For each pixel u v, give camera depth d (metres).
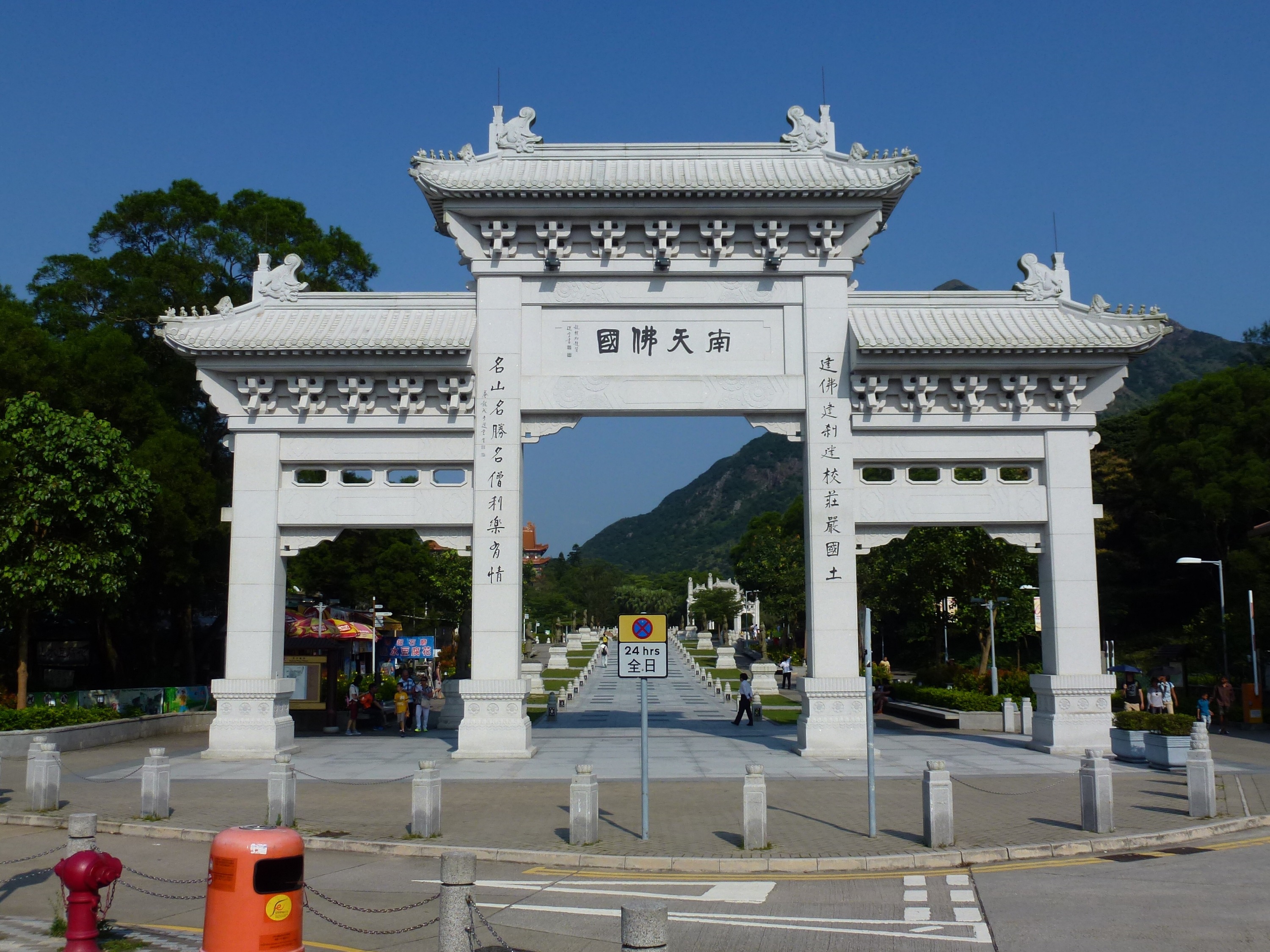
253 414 31.25
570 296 31.47
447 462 31.22
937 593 50.47
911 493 31.08
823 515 30.73
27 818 20.67
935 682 51.50
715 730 38.53
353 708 38.66
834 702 29.92
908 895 14.70
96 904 11.48
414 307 32.31
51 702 37.97
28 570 33.44
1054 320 32.03
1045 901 14.20
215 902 10.23
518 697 29.83
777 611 87.94
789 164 32.12
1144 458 66.38
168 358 47.47
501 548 30.53
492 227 31.30
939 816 17.44
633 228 31.64
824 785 24.64
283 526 31.11
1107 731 30.25
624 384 31.09
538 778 26.02
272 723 30.09
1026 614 52.50
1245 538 60.69
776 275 31.62
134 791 24.12
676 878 16.00
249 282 49.50
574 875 16.19
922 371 30.89
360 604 66.62
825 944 12.34
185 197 50.72
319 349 30.16
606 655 106.69
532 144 32.41
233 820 20.38
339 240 55.12
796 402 31.17
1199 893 14.48
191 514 41.88
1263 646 44.50
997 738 34.84
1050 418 31.22
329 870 16.61
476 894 14.97
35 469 33.97
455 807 21.75
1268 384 59.62
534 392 31.09
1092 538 30.94
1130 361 31.14
